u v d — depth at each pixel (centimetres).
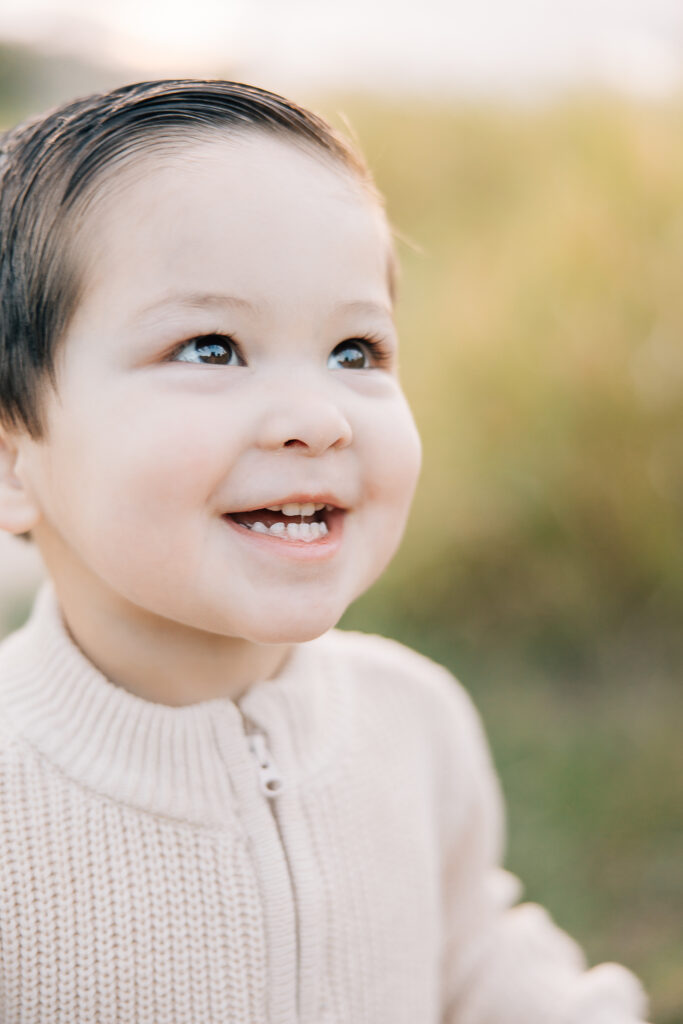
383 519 91
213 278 80
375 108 516
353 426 86
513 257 351
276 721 99
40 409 87
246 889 93
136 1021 90
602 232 325
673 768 241
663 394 300
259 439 81
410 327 354
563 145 407
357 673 117
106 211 82
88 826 90
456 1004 124
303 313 83
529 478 304
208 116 86
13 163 90
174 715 93
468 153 469
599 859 216
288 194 83
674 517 300
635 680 288
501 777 240
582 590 303
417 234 434
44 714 93
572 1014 120
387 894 104
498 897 135
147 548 82
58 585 95
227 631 85
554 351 316
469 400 321
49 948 88
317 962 96
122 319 81
